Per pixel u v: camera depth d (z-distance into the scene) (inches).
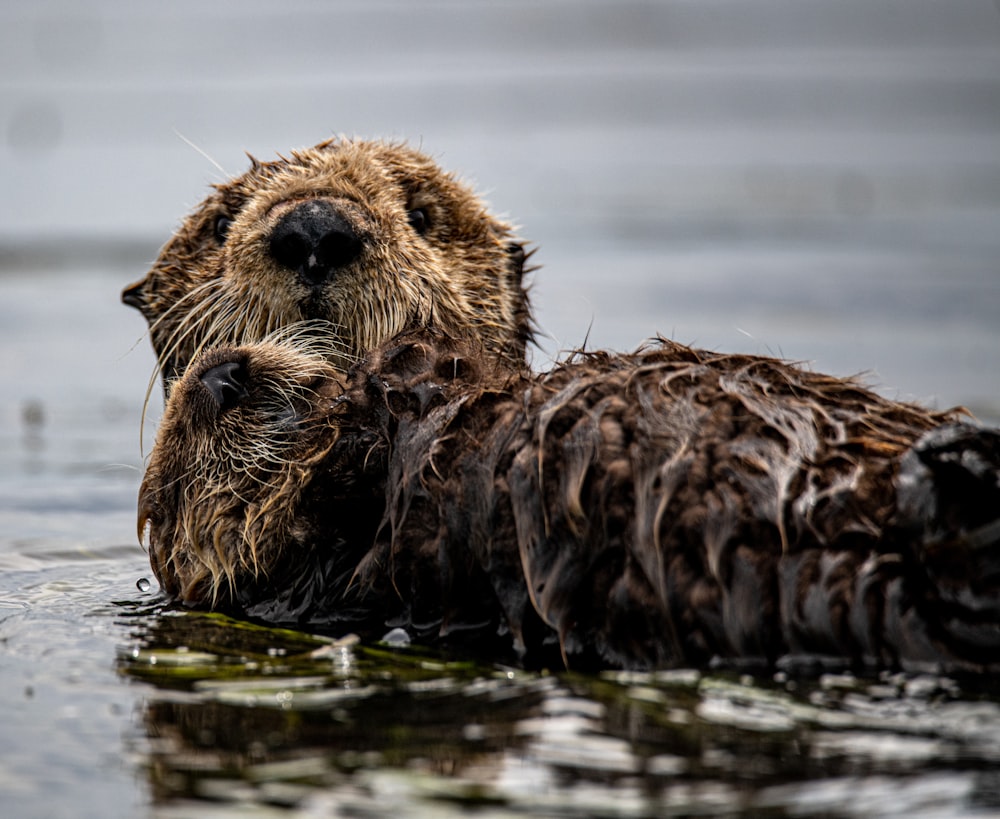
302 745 486.9
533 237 2433.6
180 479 719.1
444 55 5280.5
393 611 658.2
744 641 535.5
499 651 607.8
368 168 807.1
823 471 539.2
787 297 1861.5
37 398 1485.0
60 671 585.3
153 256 2271.2
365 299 725.9
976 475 504.1
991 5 5856.3
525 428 593.9
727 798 428.1
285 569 697.0
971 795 422.0
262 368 693.3
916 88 4399.6
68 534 982.4
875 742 465.7
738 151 3479.3
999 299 1828.2
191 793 444.5
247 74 4667.8
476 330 817.5
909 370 1440.7
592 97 4291.3
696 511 540.7
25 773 465.7
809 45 5442.9
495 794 438.3
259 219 750.5
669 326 1665.8
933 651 510.6
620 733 485.1
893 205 2755.9
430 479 620.4
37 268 2181.3
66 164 3122.5
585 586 573.3
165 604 735.1
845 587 519.5
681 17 5954.7
